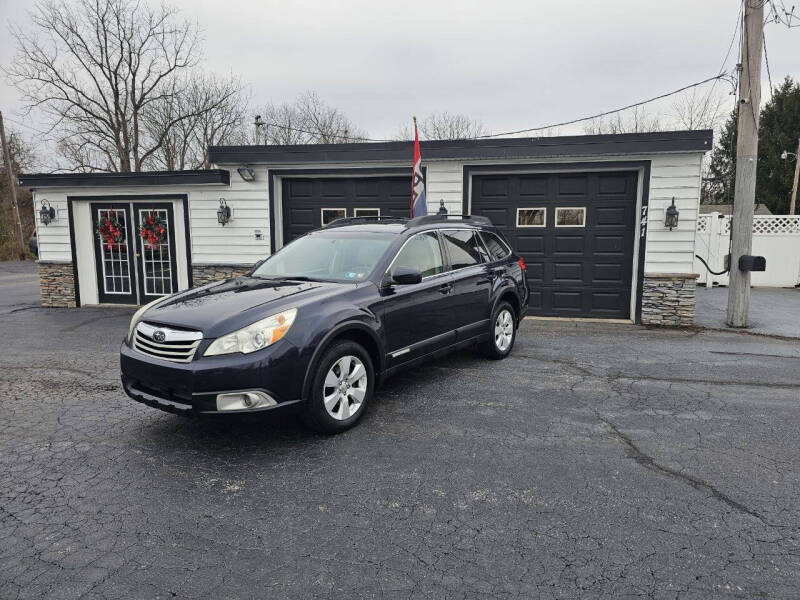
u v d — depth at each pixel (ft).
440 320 17.88
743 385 18.69
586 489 11.18
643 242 29.73
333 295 14.35
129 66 91.40
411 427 14.60
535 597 7.93
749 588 8.12
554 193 31.50
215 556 8.92
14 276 68.90
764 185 106.32
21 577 8.36
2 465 12.35
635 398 17.16
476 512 10.29
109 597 7.92
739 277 29.43
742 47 28.19
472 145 30.71
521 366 21.06
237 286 15.65
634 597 7.93
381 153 31.86
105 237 37.09
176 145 100.94
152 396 13.00
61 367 21.26
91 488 11.27
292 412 12.88
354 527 9.78
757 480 11.61
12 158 114.42
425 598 7.91
